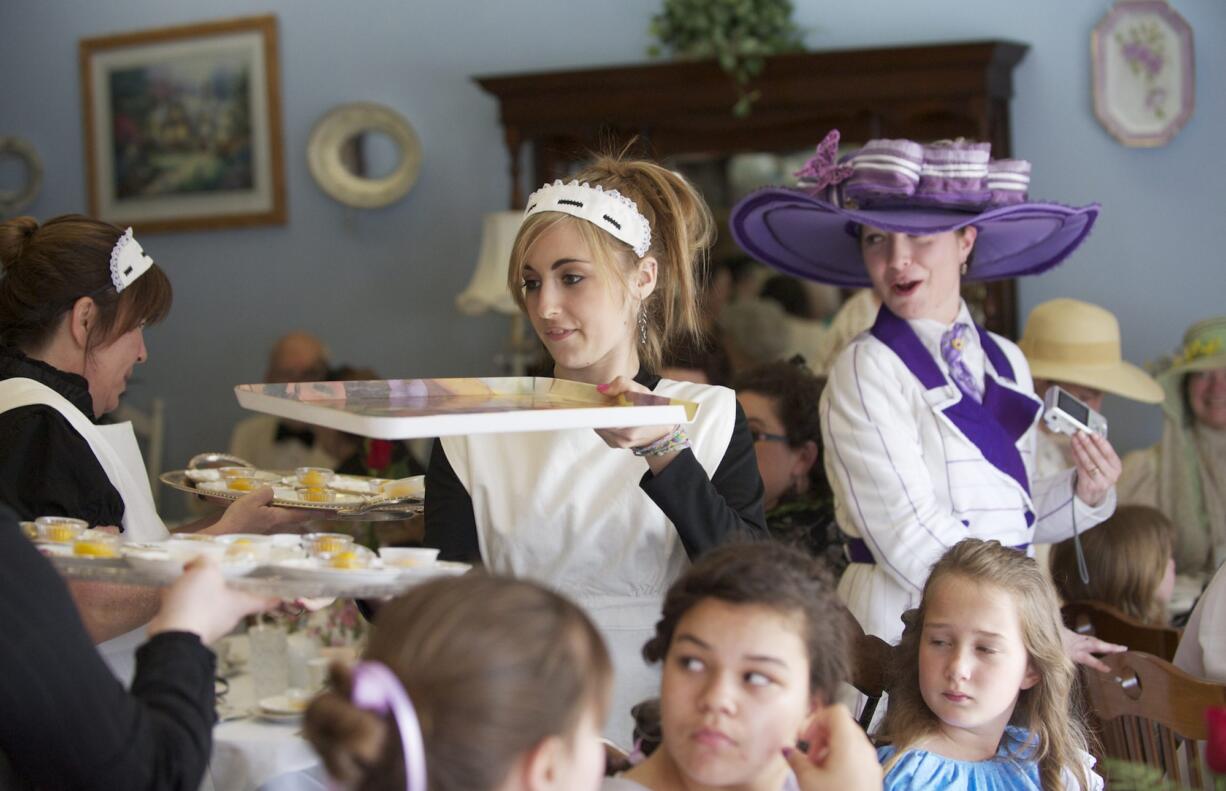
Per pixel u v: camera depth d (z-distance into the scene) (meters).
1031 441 2.60
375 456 3.97
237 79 6.33
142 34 6.44
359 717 0.99
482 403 1.65
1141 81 5.22
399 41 6.15
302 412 1.49
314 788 2.47
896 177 2.51
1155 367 4.57
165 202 6.48
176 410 6.53
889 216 2.51
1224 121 5.16
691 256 1.96
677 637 1.35
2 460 1.82
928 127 5.29
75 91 6.59
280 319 6.38
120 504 1.92
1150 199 5.25
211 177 6.40
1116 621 2.85
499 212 6.06
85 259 1.96
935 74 5.20
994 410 2.54
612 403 1.64
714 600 1.33
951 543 2.38
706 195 5.44
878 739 1.98
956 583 1.90
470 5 6.05
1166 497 4.22
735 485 1.91
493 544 1.93
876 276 2.58
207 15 6.38
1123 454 5.19
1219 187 5.18
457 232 6.11
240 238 6.41
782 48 5.36
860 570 2.51
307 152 6.25
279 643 2.85
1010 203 2.64
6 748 1.26
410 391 1.71
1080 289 5.32
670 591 1.39
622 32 5.86
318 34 6.25
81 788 1.22
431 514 1.96
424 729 1.01
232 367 6.45
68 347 1.99
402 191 6.08
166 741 1.22
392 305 6.22
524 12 5.98
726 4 5.34
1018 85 5.37
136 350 2.07
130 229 2.03
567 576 1.91
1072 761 1.91
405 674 1.03
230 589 1.32
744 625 1.31
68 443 1.86
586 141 5.59
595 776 1.10
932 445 2.46
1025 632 1.89
